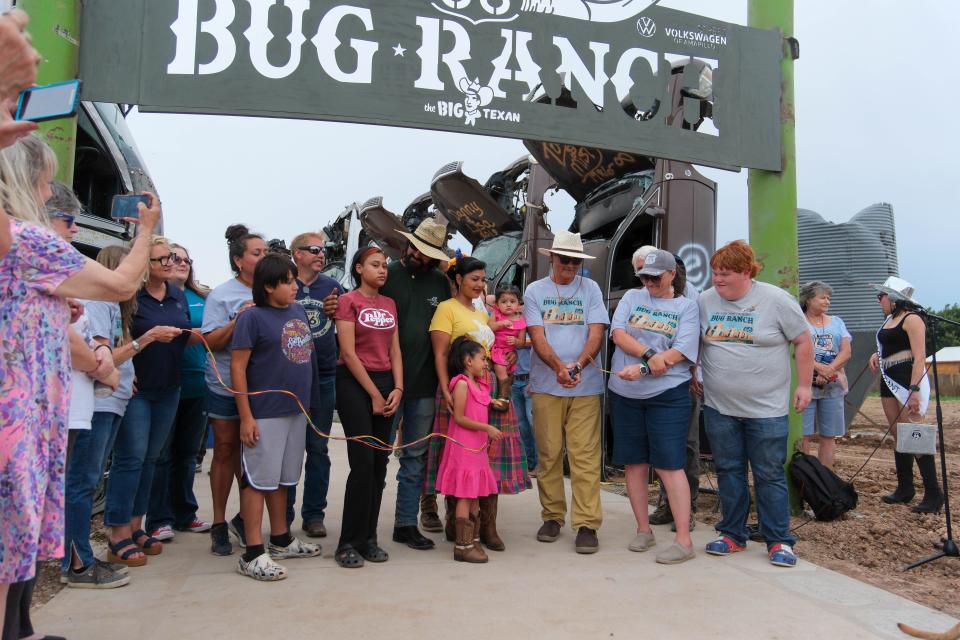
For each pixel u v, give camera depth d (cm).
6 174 200
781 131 527
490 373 439
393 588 347
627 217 724
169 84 405
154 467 418
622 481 707
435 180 877
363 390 398
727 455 427
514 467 446
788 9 535
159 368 390
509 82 456
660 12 493
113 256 369
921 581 383
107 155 548
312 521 459
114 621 297
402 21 436
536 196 826
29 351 193
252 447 369
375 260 405
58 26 387
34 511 188
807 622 306
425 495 495
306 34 422
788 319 412
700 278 711
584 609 319
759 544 449
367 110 430
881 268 1023
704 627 298
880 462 853
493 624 298
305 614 308
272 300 378
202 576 366
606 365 732
